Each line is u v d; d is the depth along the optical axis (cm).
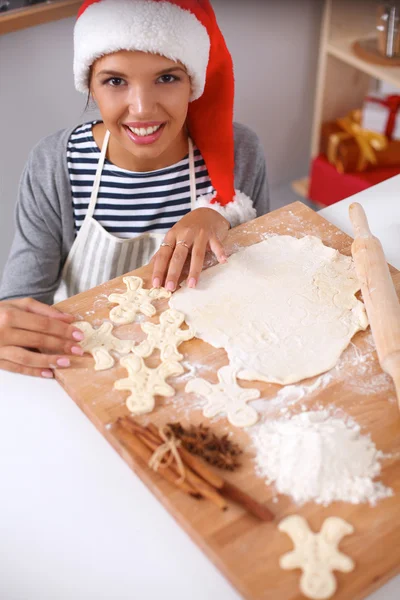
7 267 134
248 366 94
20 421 91
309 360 95
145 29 103
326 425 84
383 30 206
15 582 75
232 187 132
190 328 100
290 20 218
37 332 98
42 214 133
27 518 80
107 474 85
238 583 70
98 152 132
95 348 97
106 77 111
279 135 251
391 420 87
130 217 135
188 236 115
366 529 75
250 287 108
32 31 173
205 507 77
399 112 220
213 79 123
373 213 130
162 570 76
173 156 133
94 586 74
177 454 80
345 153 226
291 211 126
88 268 137
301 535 74
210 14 116
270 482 79
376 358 96
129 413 88
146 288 109
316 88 244
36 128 192
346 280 109
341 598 69
